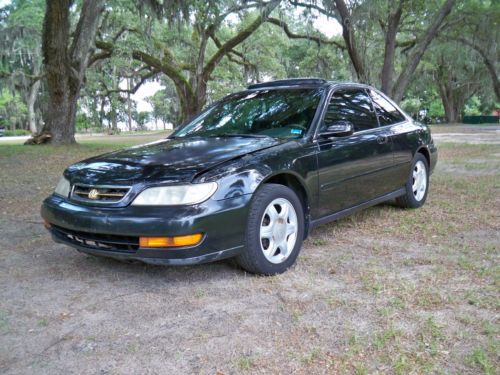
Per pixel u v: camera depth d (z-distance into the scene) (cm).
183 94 2614
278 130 452
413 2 2070
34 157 1386
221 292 358
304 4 2094
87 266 425
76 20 2656
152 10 1836
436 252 441
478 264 405
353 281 374
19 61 3212
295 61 4356
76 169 409
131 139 2936
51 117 1945
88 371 258
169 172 359
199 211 338
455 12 2378
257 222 370
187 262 340
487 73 4150
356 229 524
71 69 1869
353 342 278
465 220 553
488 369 246
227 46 2606
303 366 256
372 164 503
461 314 312
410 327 296
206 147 408
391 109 588
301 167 411
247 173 367
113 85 3328
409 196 592
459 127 3756
